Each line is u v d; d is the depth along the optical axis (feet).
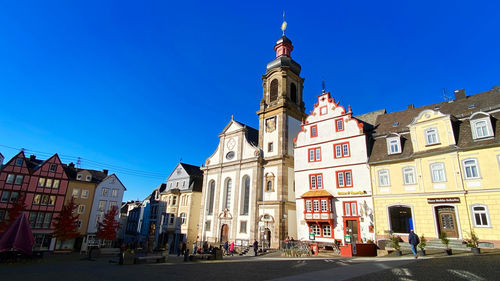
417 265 50.72
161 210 218.79
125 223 298.35
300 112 167.12
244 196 153.99
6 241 78.84
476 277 37.40
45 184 177.27
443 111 102.78
